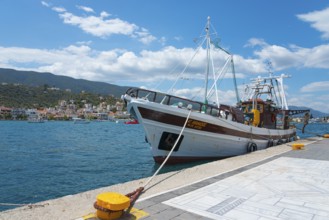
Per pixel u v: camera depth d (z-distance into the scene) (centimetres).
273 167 1062
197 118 1509
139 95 1502
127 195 642
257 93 2383
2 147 3131
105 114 19200
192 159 1617
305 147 1869
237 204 600
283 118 2712
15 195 1200
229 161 1221
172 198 631
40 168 1845
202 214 533
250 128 1895
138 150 2903
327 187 757
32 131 6725
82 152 2716
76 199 632
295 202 622
